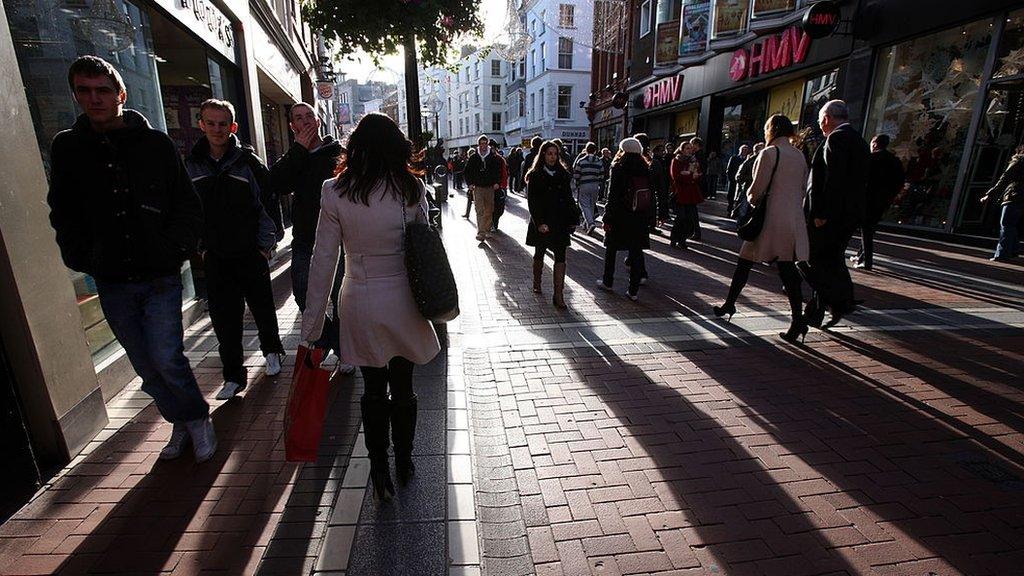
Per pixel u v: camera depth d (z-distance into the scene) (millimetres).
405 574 2047
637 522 2373
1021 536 2271
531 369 4043
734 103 17203
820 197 4477
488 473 2730
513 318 5305
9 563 2109
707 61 17250
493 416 3320
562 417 3305
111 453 2893
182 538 2254
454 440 2982
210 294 3471
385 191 2230
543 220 5531
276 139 14492
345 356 2348
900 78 10414
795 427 3172
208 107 3320
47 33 3463
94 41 4082
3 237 2498
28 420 2684
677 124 21172
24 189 2668
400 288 2303
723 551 2197
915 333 4766
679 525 2352
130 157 2432
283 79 12672
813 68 12656
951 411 3354
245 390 3693
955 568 2098
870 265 7234
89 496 2529
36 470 2557
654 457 2867
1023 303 5680
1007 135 8609
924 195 10109
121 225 2439
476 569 2080
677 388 3701
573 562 2146
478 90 48562
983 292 6109
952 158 9516
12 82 2658
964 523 2350
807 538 2266
